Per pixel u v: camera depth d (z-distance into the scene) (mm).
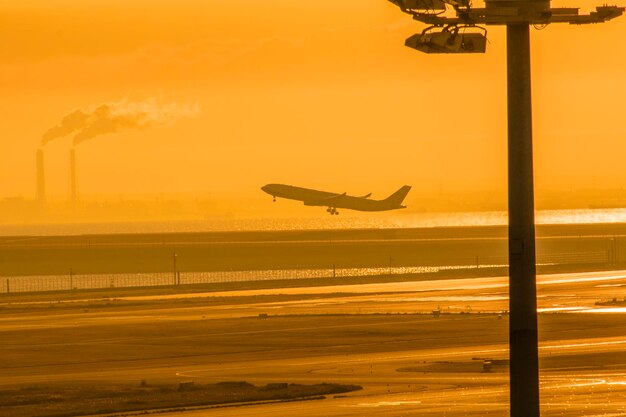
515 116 148625
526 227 148125
